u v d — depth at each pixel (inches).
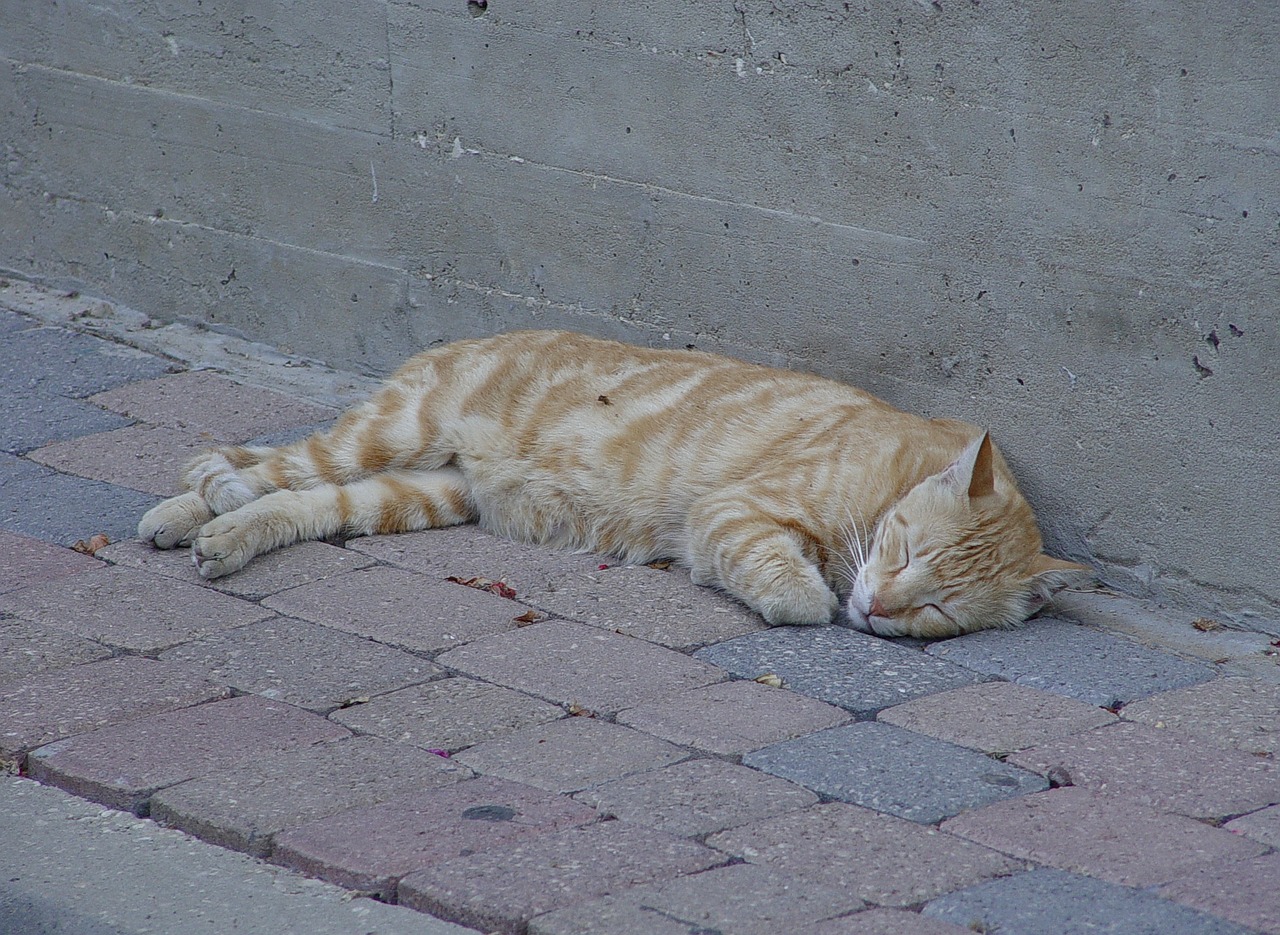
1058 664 281.4
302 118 417.7
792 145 343.9
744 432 329.1
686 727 250.5
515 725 251.0
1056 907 200.4
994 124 313.4
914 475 309.7
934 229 328.5
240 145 430.3
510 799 226.8
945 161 322.7
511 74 381.1
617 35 361.4
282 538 323.9
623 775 234.7
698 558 315.0
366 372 430.0
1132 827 221.6
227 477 333.7
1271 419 291.3
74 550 319.0
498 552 331.6
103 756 238.8
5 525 328.8
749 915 197.2
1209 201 289.6
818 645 287.4
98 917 202.8
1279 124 278.1
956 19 312.8
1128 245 301.9
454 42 387.2
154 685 261.7
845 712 258.7
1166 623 306.0
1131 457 312.5
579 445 339.9
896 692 267.0
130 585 303.1
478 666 272.4
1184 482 306.0
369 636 284.2
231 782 231.1
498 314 404.2
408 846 213.8
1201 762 242.1
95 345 438.6
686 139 358.9
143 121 443.8
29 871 213.2
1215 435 299.4
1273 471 293.3
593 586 313.3
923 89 321.4
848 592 316.2
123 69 442.3
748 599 300.2
